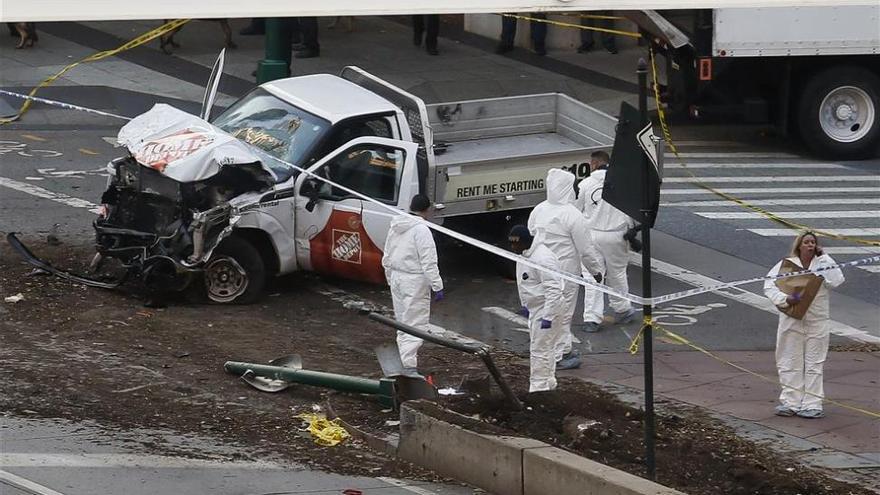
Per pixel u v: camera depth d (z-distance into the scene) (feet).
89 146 268.21
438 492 117.91
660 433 135.33
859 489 123.65
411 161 185.47
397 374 145.07
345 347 167.32
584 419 132.87
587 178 184.75
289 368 144.77
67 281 183.21
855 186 269.23
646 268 114.73
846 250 221.25
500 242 203.31
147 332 164.96
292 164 184.85
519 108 223.51
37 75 317.63
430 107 215.92
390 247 156.66
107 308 173.37
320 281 197.47
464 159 206.18
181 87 317.22
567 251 158.61
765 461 130.11
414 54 354.33
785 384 147.02
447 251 218.18
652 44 285.84
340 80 207.00
